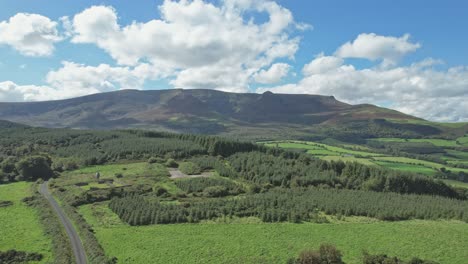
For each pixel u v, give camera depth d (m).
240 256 101.56
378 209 143.62
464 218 141.88
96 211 140.00
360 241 113.12
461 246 111.00
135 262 97.31
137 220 127.50
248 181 188.88
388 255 103.06
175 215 132.25
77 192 164.12
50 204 150.38
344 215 140.12
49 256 100.56
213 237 115.44
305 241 112.62
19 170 196.75
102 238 113.19
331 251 97.38
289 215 134.88
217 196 163.25
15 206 147.88
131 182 181.62
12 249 102.50
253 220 132.75
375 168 199.75
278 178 186.00
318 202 150.50
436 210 147.88
